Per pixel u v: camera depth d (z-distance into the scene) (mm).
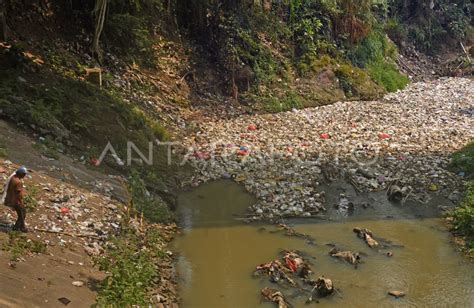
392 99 28141
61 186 10945
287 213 12922
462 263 10516
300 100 25359
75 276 8086
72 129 14031
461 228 11992
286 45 28344
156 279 9203
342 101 26891
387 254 10828
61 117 14102
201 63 24469
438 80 36250
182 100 21859
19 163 11062
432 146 18281
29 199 9688
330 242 11383
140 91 20172
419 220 12719
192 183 14805
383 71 32219
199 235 11609
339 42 31000
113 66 20234
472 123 21922
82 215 10234
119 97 17906
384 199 14062
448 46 43156
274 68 26344
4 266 7355
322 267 10242
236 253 10781
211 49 25156
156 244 10656
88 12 20469
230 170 15789
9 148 11516
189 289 9312
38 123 13195
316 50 28922
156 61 22641
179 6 25359
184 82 22938
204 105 22562
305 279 9703
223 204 13484
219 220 12461
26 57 15516
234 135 19312
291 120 22078
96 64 19359
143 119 17125
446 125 21500
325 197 14117
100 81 17766
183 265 10211
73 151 13367
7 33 16422
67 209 10164
